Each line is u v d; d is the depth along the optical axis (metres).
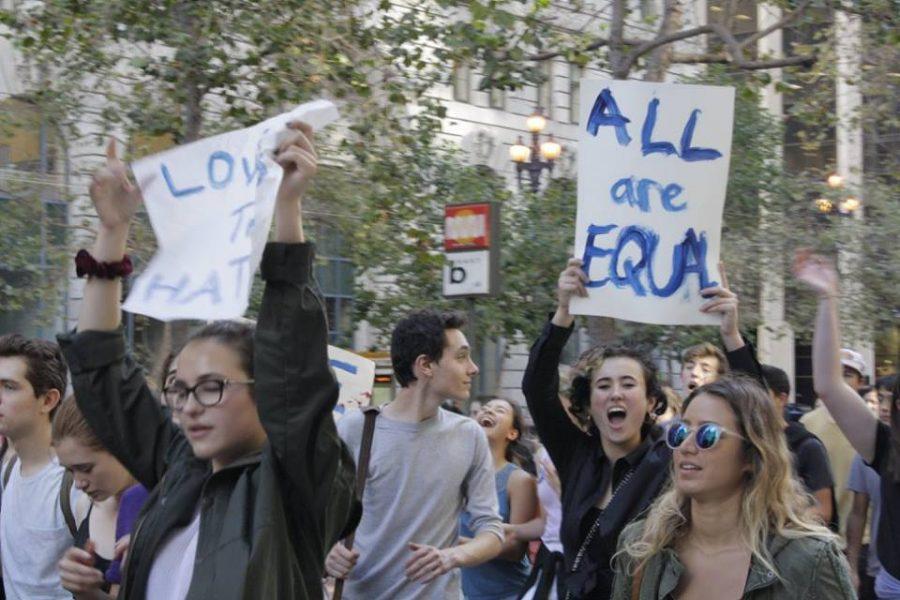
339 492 3.92
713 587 4.21
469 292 10.78
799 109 17.69
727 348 6.32
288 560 3.66
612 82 6.55
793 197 26.61
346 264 22.44
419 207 17.12
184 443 4.18
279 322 3.63
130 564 3.91
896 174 27.62
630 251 6.47
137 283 3.64
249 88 17.66
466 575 8.44
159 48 18.78
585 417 6.36
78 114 16.91
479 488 6.43
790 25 16.11
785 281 26.47
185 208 3.70
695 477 4.24
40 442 5.58
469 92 27.22
